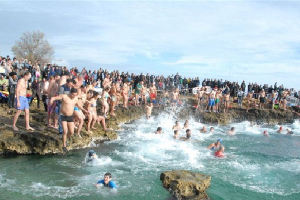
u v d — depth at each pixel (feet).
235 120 92.17
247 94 104.78
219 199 31.14
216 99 90.63
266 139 68.44
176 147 51.37
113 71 99.71
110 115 65.10
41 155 40.01
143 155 45.16
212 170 40.24
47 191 29.94
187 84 112.98
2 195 28.22
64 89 37.37
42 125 45.27
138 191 31.50
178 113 88.43
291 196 33.19
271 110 97.35
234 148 55.72
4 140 38.45
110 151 45.62
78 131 45.11
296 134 77.87
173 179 32.24
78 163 38.81
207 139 61.98
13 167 35.32
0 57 76.64
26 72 40.06
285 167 43.96
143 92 87.61
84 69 93.76
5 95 55.11
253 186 35.50
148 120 78.74
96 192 30.58
